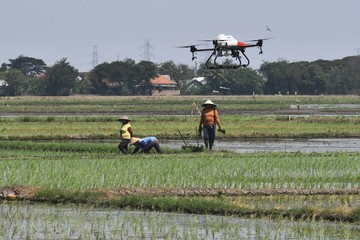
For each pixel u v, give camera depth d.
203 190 41.97
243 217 35.91
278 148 69.75
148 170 47.44
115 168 47.97
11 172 45.78
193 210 36.91
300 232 32.69
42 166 48.53
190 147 62.25
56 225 33.72
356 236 32.03
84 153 60.72
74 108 162.88
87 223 34.22
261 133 84.12
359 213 35.12
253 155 56.41
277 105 179.75
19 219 34.84
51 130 85.94
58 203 38.94
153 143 59.47
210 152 60.19
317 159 53.62
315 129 89.50
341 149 69.06
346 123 99.94
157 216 35.81
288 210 36.28
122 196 39.59
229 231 32.88
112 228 33.28
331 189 42.72
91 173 45.91
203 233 32.53
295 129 89.12
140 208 37.81
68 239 31.31
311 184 44.41
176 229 33.19
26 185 41.97
